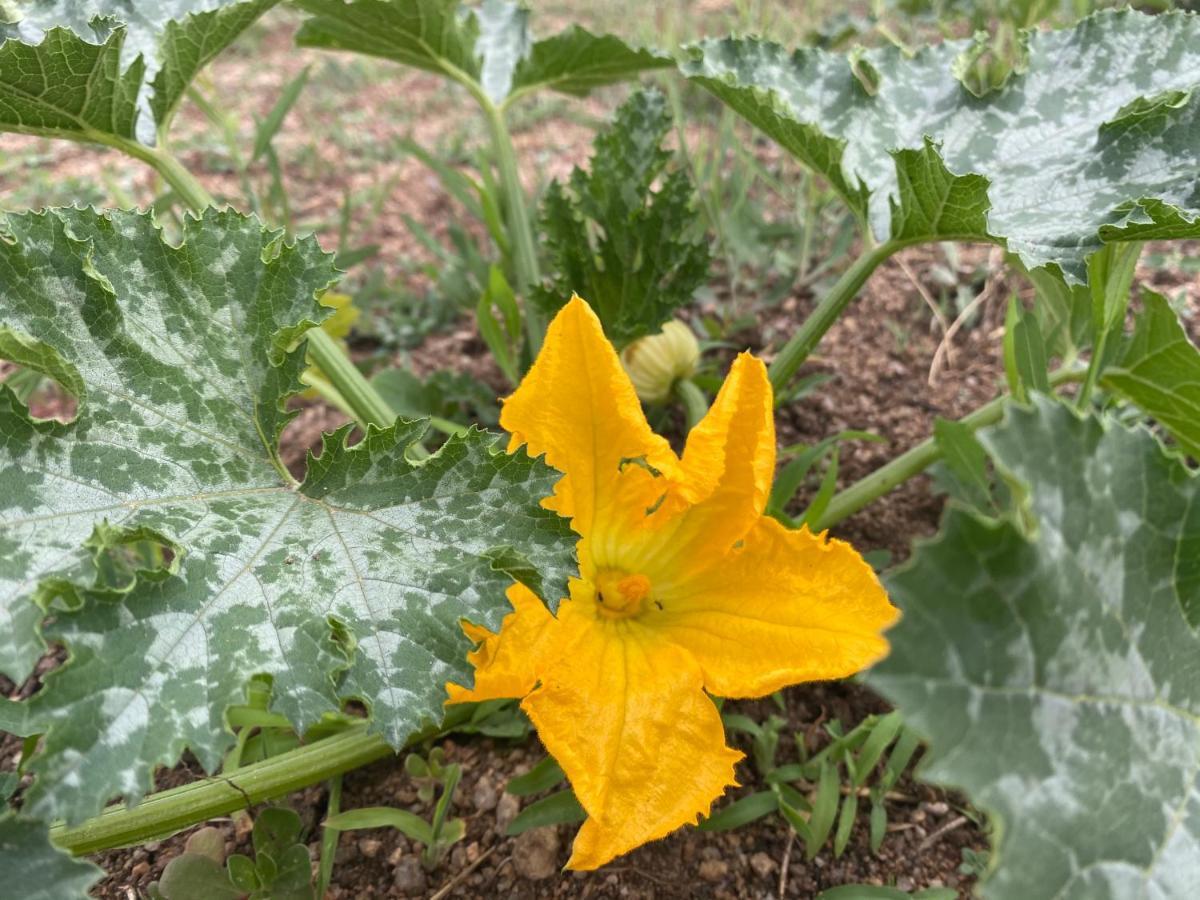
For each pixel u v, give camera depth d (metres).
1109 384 0.34
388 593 0.23
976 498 0.37
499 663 0.24
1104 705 0.17
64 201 0.68
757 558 0.27
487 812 0.29
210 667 0.22
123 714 0.20
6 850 0.20
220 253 0.27
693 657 0.27
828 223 0.56
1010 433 0.17
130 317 0.26
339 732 0.30
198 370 0.26
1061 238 0.30
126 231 0.27
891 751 0.31
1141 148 0.33
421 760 0.29
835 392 0.47
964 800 0.30
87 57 0.31
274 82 0.97
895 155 0.30
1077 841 0.16
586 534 0.28
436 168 0.50
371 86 0.95
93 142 0.35
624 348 0.41
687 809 0.24
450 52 0.44
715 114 0.70
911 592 0.15
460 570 0.24
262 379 0.27
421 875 0.28
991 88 0.38
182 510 0.24
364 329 0.54
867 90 0.39
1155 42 0.37
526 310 0.44
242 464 0.26
